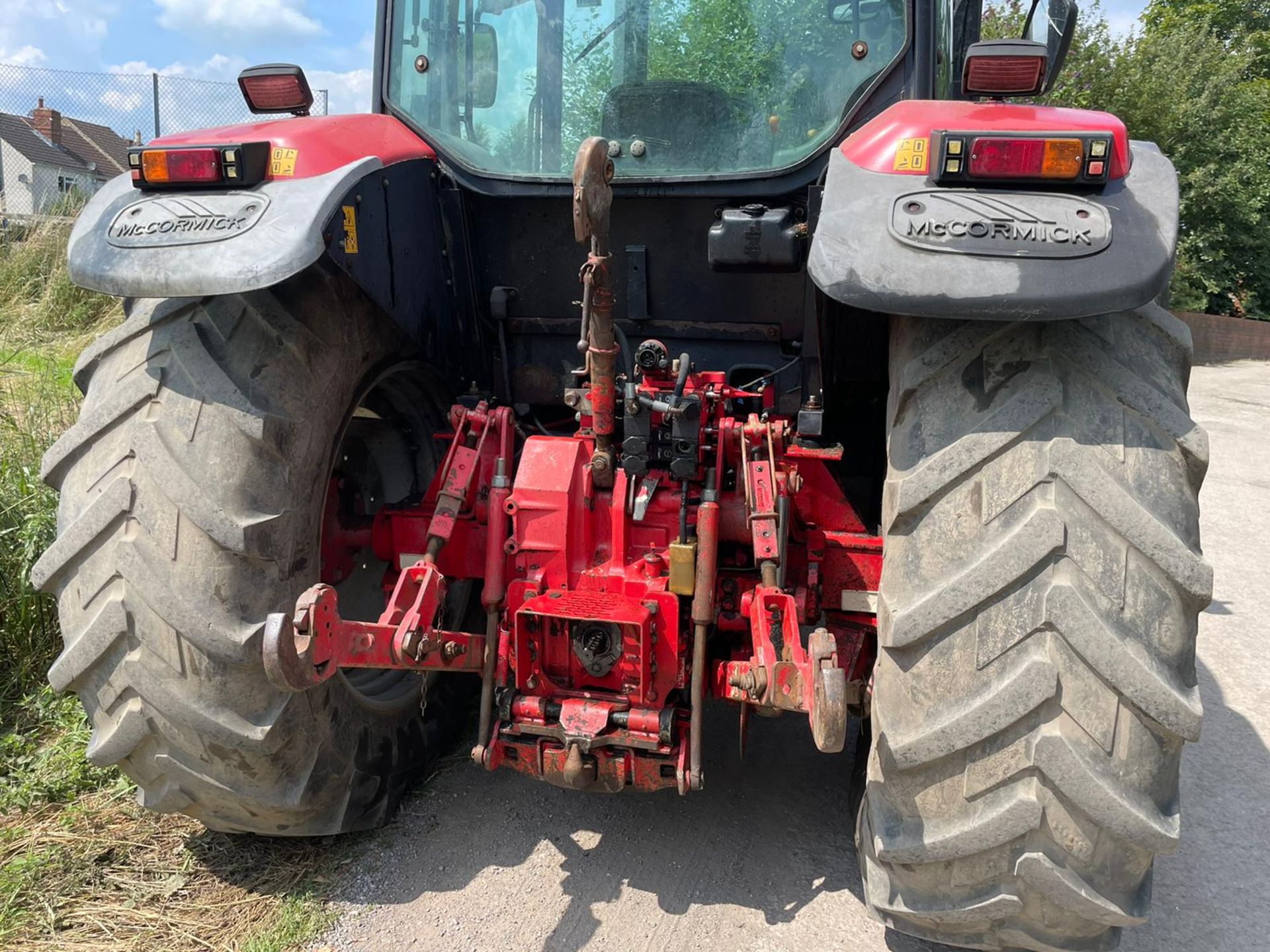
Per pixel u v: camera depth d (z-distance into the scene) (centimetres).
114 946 213
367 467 291
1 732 295
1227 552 541
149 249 196
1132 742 162
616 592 232
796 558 245
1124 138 180
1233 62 1836
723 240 236
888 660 179
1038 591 163
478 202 277
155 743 205
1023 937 184
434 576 221
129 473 197
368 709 247
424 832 258
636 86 263
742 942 221
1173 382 179
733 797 279
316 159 210
